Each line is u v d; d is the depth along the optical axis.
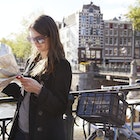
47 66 2.02
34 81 1.92
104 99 2.56
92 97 2.62
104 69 40.22
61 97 1.99
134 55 58.09
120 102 2.69
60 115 2.06
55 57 2.01
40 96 1.90
